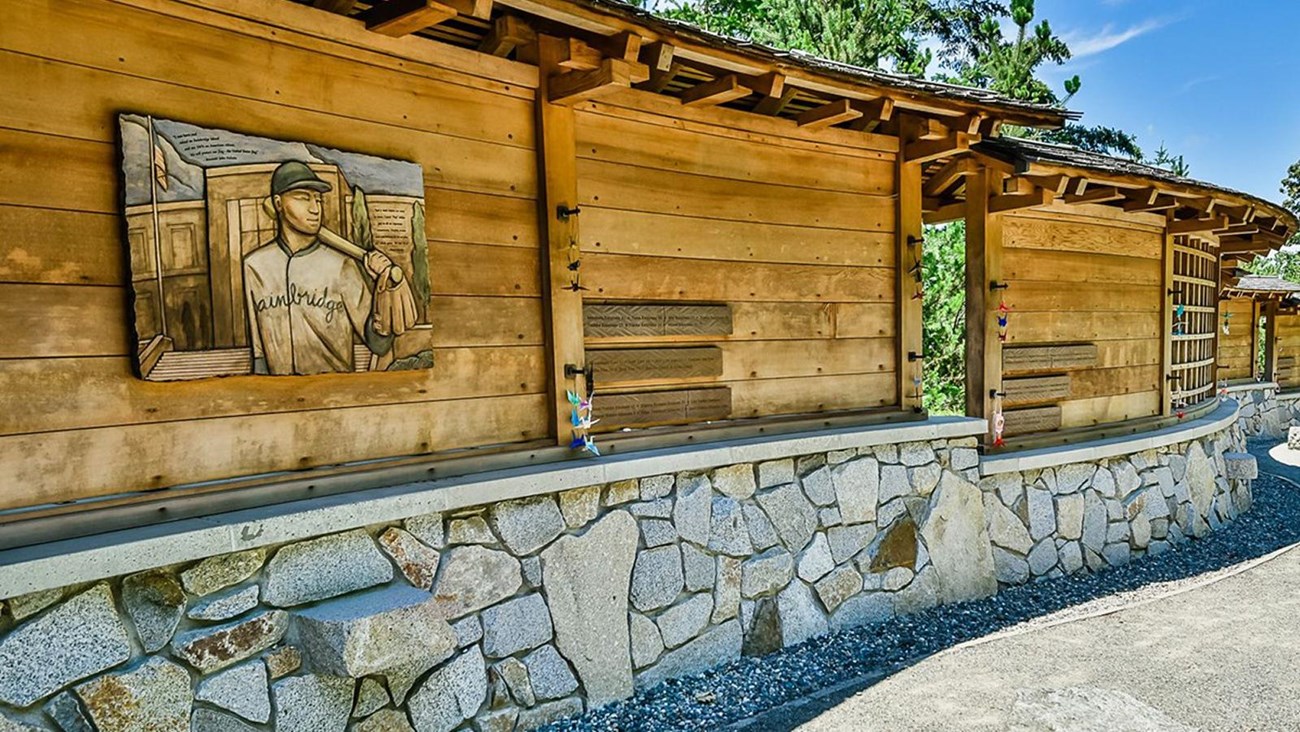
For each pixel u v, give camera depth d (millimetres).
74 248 2572
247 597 2729
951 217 7098
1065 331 6359
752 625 4262
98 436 2625
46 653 2340
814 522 4555
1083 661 3998
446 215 3471
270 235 2920
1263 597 4957
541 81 3703
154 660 2537
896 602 4879
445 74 3441
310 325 3018
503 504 3428
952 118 4871
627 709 3641
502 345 3666
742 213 4516
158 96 2721
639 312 4102
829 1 11516
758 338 4590
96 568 2381
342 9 3096
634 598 3826
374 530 3055
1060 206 6234
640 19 3322
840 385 4945
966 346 5824
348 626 2668
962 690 3688
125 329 2668
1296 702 3498
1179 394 7629
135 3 2660
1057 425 6305
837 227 4922
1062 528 5957
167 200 2697
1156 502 6742
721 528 4172
